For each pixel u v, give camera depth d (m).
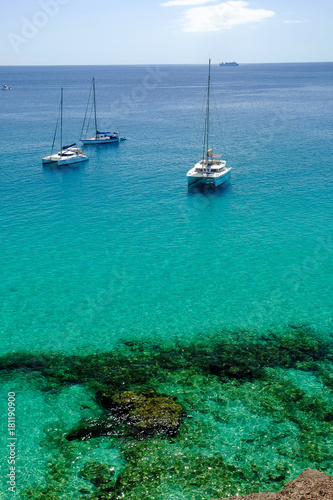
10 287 29.64
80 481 15.34
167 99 181.25
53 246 36.69
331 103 152.88
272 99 172.38
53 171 63.72
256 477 15.46
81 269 32.44
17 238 38.34
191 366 21.69
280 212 44.88
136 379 20.70
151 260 34.06
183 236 39.03
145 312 26.69
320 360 22.12
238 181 57.31
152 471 15.72
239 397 19.45
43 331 24.67
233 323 25.45
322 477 14.31
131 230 40.62
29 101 166.38
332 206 46.16
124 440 17.05
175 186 55.88
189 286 29.88
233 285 29.92
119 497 14.74
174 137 91.81
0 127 102.94
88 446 16.81
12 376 20.92
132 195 52.19
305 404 19.02
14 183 57.03
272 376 20.88
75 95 191.62
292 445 16.84
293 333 24.44
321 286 29.61
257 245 36.66
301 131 95.56
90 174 62.44
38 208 46.94
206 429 17.59
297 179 57.31
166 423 17.72
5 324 25.30
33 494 14.86
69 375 21.00
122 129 103.31
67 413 18.47
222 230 40.34
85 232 40.06
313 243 36.78
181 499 14.63
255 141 84.88
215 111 136.88
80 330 24.81
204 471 15.71
